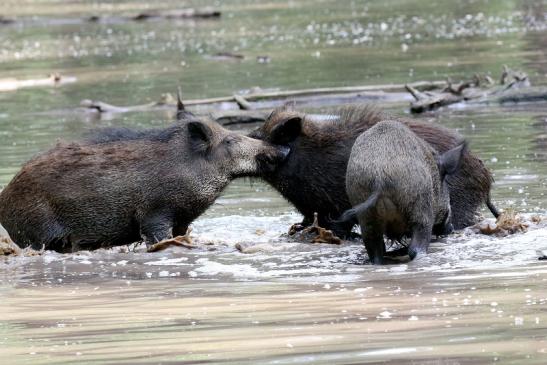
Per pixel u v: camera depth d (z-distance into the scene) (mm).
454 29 104875
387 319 21359
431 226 29141
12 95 76625
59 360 19547
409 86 62094
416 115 58625
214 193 35062
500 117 55719
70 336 21516
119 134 35594
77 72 88812
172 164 34719
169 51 101125
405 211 28453
